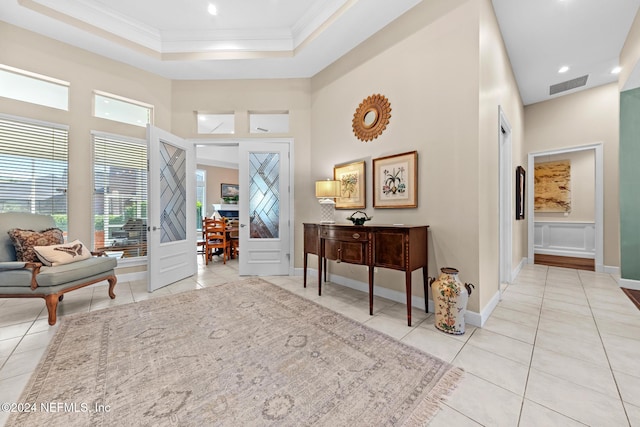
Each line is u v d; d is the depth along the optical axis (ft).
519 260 13.58
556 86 13.26
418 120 8.41
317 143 12.51
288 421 3.87
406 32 8.70
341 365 5.28
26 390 4.50
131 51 10.73
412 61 8.55
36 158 9.61
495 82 8.52
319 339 6.36
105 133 11.01
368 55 9.99
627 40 9.63
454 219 7.55
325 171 12.09
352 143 10.73
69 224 10.23
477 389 4.55
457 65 7.45
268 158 13.15
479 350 5.83
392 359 5.49
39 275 7.14
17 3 8.30
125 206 11.67
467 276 7.28
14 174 9.23
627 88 10.32
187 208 12.58
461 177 7.40
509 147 10.98
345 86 11.00
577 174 17.26
